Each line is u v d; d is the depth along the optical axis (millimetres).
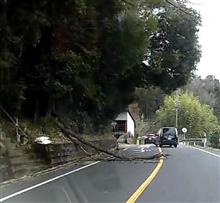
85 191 15102
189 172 21609
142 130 110875
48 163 24250
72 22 26219
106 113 47281
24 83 27656
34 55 28359
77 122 38781
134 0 29656
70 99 33188
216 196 14367
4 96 26000
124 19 30781
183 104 110250
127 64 33906
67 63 28781
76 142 31094
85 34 28516
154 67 46250
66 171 22047
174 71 48469
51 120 31438
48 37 27344
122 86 46469
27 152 23219
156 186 16547
